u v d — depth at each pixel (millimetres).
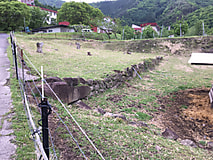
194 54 10156
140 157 4891
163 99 11922
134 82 15273
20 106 5594
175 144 6414
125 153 4906
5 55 13539
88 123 6098
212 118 9320
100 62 16891
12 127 4488
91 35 48188
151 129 7477
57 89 7535
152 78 17375
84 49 27922
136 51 34219
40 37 32469
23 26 51312
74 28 50469
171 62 26438
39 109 5809
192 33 53469
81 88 9062
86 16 60406
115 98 10727
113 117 7477
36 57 14289
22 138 4117
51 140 4215
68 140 4746
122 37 54188
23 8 47312
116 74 13273
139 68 18484
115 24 55000
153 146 5633
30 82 8102
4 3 45406
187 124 8859
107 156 4605
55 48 22047
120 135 5828
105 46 37406
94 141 5059
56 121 5633
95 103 9383
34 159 3537
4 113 5117
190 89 14320
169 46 34562
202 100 11734
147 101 11141
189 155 5688
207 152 6469
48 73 10016
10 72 9008
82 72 12008
